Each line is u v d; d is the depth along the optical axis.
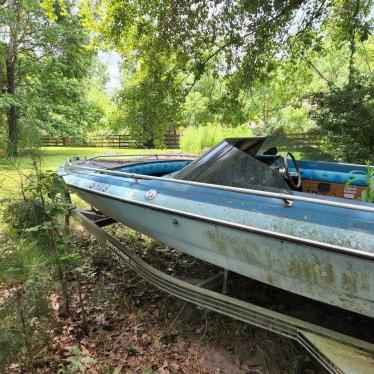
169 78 6.88
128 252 3.02
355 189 3.03
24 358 2.28
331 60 13.77
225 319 2.74
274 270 2.13
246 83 7.26
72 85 16.05
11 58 13.74
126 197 2.76
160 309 2.92
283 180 2.36
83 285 3.26
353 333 2.49
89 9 6.77
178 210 2.36
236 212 2.13
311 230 1.85
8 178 3.83
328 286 1.93
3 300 2.54
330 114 7.16
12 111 12.14
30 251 2.45
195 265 3.56
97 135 19.41
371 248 1.67
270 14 6.33
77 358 2.24
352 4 7.13
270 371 2.26
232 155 2.58
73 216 4.08
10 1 12.98
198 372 2.25
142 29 6.43
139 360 2.36
